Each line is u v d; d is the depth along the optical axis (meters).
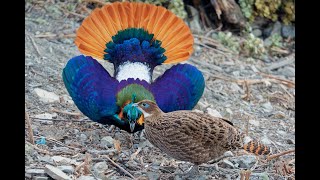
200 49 16.38
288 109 14.45
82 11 16.69
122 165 10.65
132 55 11.33
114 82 11.05
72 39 15.56
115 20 11.46
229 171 10.72
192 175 10.31
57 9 16.45
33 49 14.59
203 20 17.42
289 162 11.38
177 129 9.87
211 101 14.01
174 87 11.11
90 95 10.89
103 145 11.20
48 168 9.81
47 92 12.88
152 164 10.75
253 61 16.48
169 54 11.60
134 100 10.72
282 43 17.55
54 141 11.16
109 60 11.55
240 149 10.87
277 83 15.53
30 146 10.72
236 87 14.89
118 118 10.84
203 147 9.95
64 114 12.20
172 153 10.11
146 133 10.24
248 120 13.06
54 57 14.45
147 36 11.48
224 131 10.01
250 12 17.41
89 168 10.23
